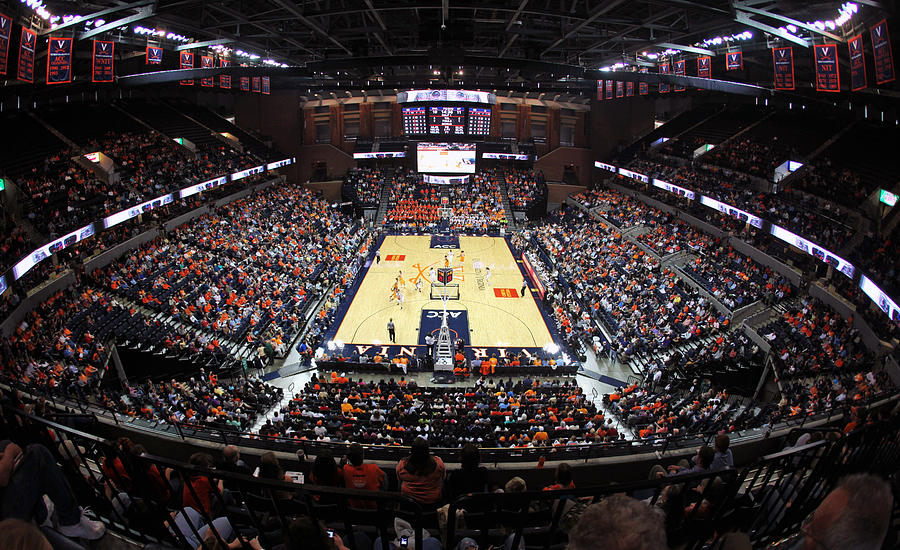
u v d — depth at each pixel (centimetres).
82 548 402
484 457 1435
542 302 4062
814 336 2778
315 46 4006
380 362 2991
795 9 2303
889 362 2247
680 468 805
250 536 566
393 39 3897
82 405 1548
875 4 1978
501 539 532
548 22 3378
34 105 3941
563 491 361
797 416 1563
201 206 4500
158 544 437
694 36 3172
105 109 4800
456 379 2989
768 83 4219
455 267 4794
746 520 557
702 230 4400
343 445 1470
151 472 653
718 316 3291
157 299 3138
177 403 2055
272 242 4503
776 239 3734
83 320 2694
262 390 2605
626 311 3566
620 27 3672
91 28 2495
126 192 3766
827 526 242
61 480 449
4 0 1927
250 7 3234
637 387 2723
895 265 2614
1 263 2509
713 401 2311
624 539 208
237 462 795
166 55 3666
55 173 3566
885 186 3284
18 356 2244
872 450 581
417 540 361
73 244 3161
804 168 3934
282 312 3453
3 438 565
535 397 2533
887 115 3444
